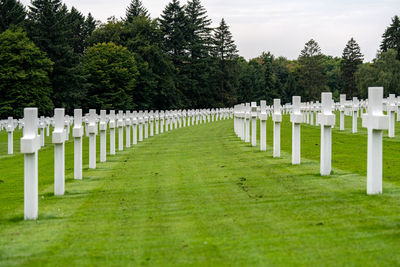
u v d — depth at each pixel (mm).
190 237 6262
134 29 82000
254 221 6867
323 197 8164
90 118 14188
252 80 108375
